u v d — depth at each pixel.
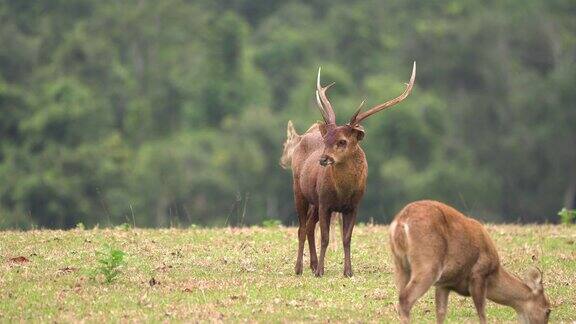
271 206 76.12
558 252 26.62
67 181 70.81
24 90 85.56
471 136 86.44
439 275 18.34
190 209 72.62
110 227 29.62
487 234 19.14
